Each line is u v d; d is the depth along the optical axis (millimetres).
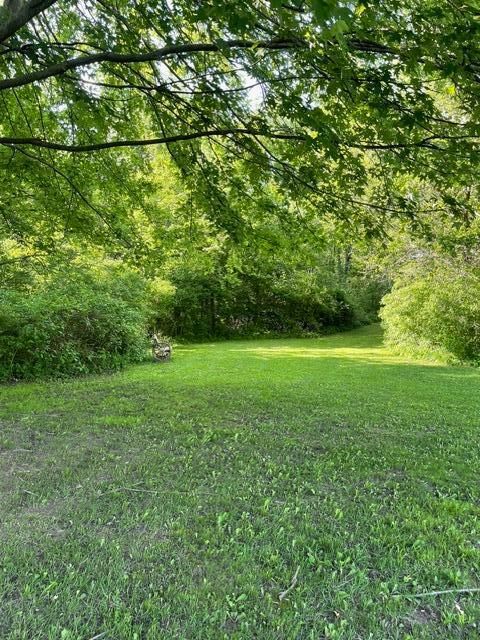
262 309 24422
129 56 3729
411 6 3145
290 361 12883
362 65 3621
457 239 5273
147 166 6875
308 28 3000
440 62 3162
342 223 5316
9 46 3896
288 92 4031
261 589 2262
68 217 6465
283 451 4445
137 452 4266
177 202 6898
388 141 4148
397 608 2164
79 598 2109
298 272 24062
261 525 2898
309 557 2529
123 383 8406
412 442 4973
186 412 6000
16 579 2246
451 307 12945
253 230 5781
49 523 2836
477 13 2758
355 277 27609
